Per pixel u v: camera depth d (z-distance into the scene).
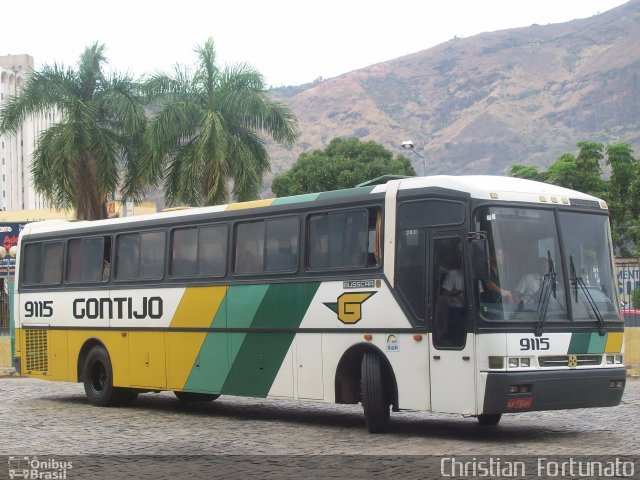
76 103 31.95
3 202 117.38
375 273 13.33
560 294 12.48
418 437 12.95
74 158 32.00
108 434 13.84
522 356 11.97
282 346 14.66
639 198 58.16
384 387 13.31
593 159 66.56
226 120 32.12
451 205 12.53
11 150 119.25
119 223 18.09
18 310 20.30
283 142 32.66
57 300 19.31
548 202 12.77
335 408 17.67
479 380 11.92
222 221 15.93
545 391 12.02
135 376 17.41
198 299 16.19
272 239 15.02
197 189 31.23
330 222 14.11
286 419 15.72
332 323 13.87
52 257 19.64
